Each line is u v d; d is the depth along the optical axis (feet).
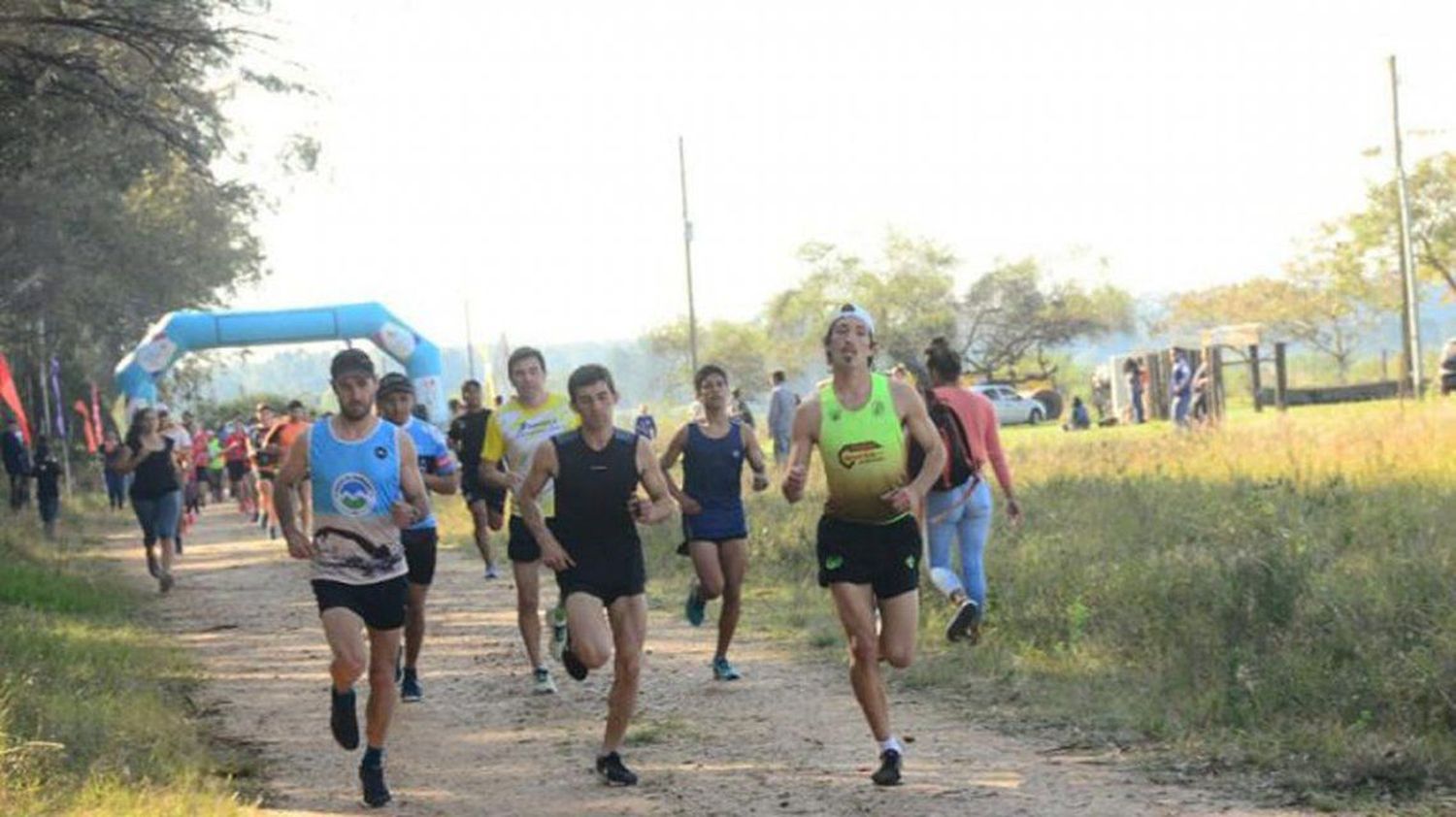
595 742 35.73
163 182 154.61
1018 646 44.09
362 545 30.40
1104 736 33.76
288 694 44.01
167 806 28.73
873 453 29.86
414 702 42.01
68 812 28.35
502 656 49.03
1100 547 57.88
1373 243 258.37
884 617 30.45
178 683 45.91
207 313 152.76
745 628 52.42
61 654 46.29
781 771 32.04
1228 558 45.32
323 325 153.38
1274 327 300.81
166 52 78.54
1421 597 41.04
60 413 169.78
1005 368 326.03
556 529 31.53
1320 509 62.13
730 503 42.78
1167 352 188.34
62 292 150.30
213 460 170.81
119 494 155.22
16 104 86.63
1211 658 38.04
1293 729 32.35
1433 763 29.07
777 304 337.93
